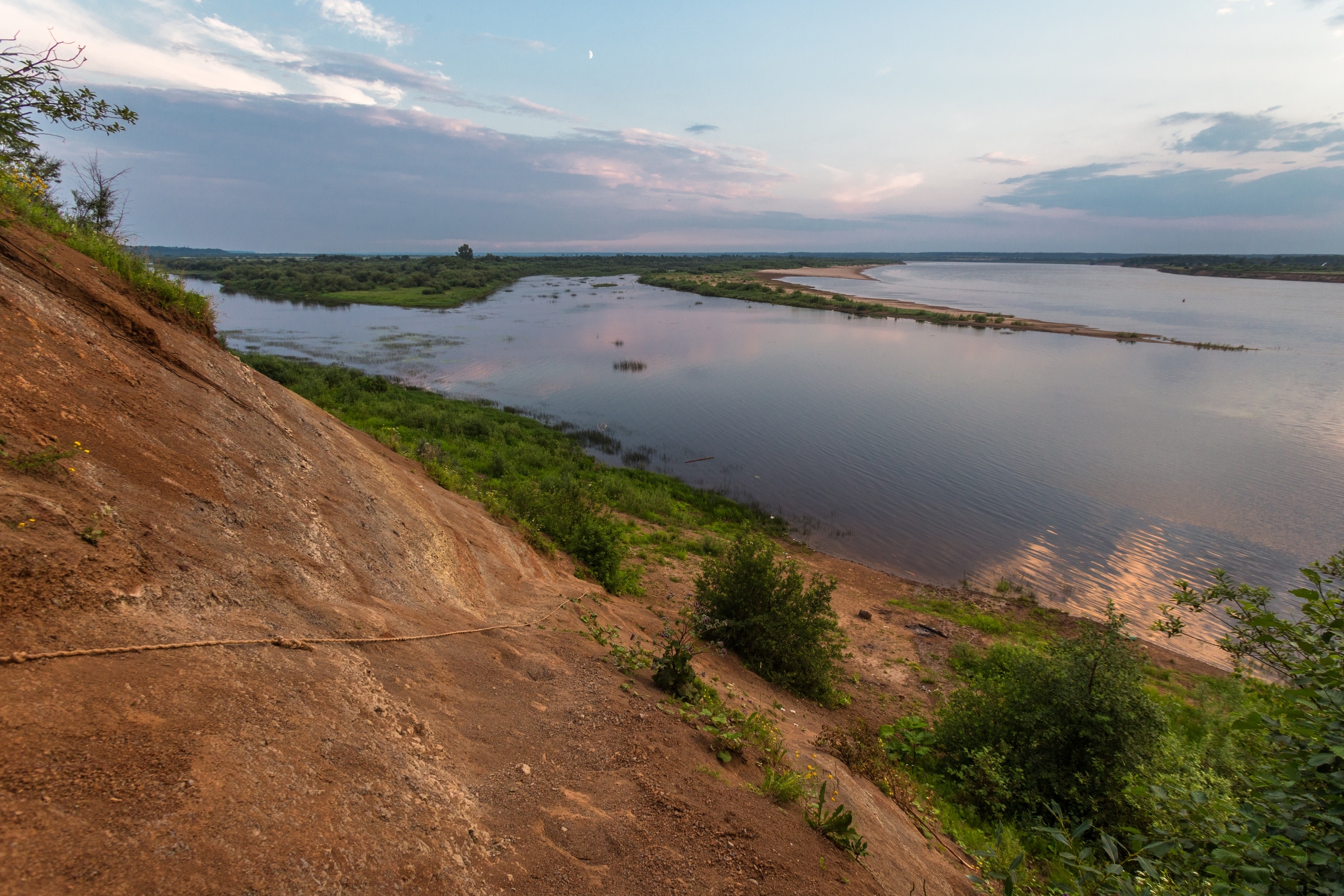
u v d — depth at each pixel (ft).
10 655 7.87
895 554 62.49
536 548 35.40
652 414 110.32
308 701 10.78
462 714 14.02
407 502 25.59
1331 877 8.09
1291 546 59.98
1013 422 103.55
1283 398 116.26
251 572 13.41
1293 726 8.96
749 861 12.52
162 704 8.72
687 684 20.88
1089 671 26.14
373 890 8.36
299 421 23.82
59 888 5.98
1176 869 10.80
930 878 16.99
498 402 114.93
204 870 7.05
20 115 17.42
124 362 16.42
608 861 11.39
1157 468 81.30
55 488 10.70
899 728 32.19
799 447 93.40
